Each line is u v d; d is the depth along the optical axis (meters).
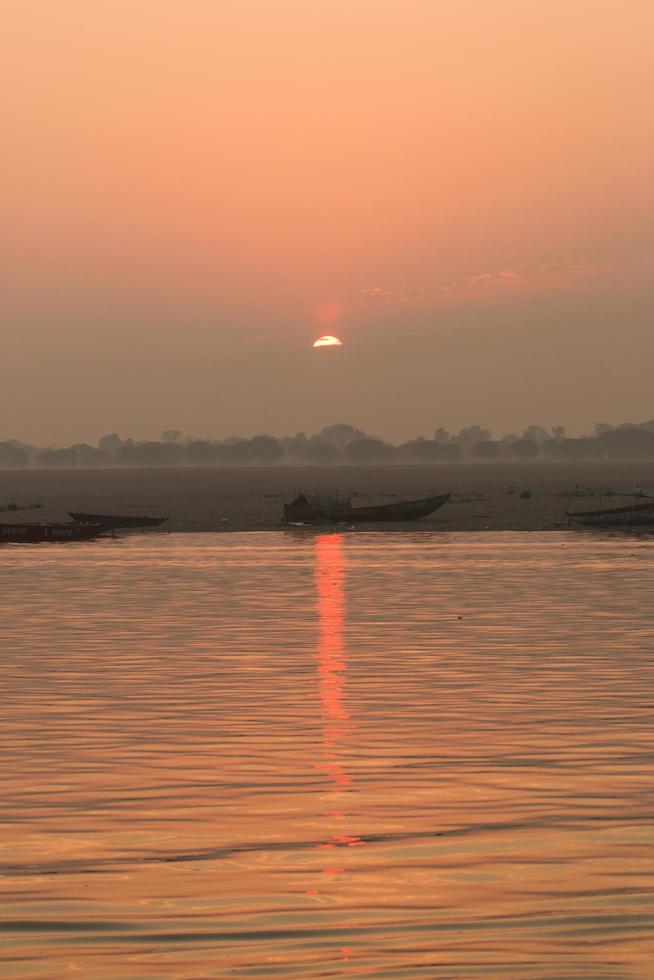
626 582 113.00
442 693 55.72
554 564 135.00
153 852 32.06
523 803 36.72
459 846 32.44
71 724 48.97
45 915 27.25
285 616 87.19
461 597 100.00
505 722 49.09
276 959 24.59
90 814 35.78
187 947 25.28
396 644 72.12
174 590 107.50
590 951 24.89
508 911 27.36
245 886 29.25
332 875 30.05
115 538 192.00
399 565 135.00
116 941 25.66
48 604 96.12
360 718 49.97
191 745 45.03
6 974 23.89
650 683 58.22
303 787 38.84
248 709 52.06
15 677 60.56
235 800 37.31
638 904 27.75
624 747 44.34
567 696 54.88
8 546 174.75
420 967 24.12
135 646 71.75
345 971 23.95
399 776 40.19
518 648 70.25
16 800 37.38
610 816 35.28
